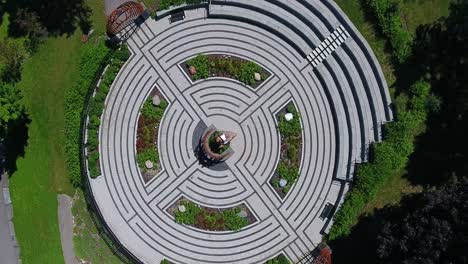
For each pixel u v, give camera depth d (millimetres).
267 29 57406
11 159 57625
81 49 56719
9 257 58375
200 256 57469
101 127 57188
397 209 55156
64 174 57219
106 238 57156
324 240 57188
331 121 57625
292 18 56562
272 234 57656
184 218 57375
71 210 57375
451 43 54438
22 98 57156
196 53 57656
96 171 56688
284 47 57594
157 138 57625
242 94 57781
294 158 57656
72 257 57219
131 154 57469
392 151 55094
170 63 57500
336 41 56219
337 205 57281
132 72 57375
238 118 57812
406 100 55750
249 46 57625
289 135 57688
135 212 57438
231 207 57781
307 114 57688
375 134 56312
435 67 54906
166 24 57250
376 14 54969
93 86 56656
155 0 56938
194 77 57531
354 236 56469
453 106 54969
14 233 58125
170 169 57719
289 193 57688
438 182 55969
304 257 57500
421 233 47625
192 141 57750
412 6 55125
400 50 54906
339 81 56625
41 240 57562
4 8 56812
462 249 45531
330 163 57656
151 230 57469
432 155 55844
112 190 57250
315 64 57031
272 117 57750
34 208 57656
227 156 57594
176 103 57656
